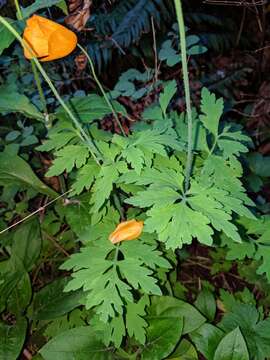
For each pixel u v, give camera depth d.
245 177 0.38
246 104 0.54
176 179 0.23
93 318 0.26
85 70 0.44
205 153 0.29
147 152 0.24
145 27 0.43
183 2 0.52
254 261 0.36
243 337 0.27
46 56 0.24
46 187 0.32
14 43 0.38
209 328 0.29
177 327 0.28
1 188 0.39
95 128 0.30
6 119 0.41
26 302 0.30
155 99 0.40
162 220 0.21
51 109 0.39
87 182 0.25
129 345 0.29
